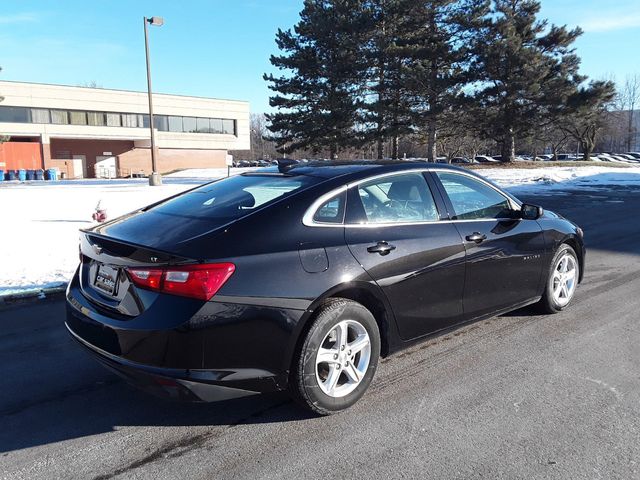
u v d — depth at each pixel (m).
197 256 2.84
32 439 3.04
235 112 59.25
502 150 35.16
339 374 3.26
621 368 3.90
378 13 30.25
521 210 4.60
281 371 3.01
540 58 28.41
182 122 55.62
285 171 3.94
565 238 5.01
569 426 3.10
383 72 30.73
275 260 3.02
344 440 2.99
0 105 45.38
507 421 3.16
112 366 2.98
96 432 3.12
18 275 6.61
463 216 4.12
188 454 2.88
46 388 3.70
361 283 3.29
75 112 49.12
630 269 7.02
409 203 3.84
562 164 35.72
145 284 2.89
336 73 31.48
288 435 3.05
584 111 28.72
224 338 2.84
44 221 11.57
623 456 2.79
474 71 28.86
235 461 2.80
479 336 4.58
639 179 24.94
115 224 3.65
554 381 3.70
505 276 4.34
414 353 4.23
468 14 28.61
